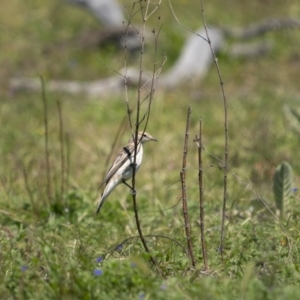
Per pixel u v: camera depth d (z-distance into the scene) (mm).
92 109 18203
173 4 24922
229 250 9656
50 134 16469
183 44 22344
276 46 22406
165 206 11945
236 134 16203
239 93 19359
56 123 17406
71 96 19391
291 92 19062
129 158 9531
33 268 8773
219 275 8602
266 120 16328
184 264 8688
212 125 16922
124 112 18016
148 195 12859
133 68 21109
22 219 11344
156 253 9125
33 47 22750
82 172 14281
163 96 18828
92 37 22531
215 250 9617
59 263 8703
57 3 25328
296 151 14875
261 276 8617
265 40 22859
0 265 9000
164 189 13234
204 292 7414
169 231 10758
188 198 12469
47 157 12289
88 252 9805
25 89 19859
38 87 19828
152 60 21594
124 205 11859
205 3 25203
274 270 8594
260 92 19344
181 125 17125
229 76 20766
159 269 8688
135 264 7973
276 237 9883
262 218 10883
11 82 20031
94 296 7566
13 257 9375
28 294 7730
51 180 13312
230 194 12352
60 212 11719
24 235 10359
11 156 15141
